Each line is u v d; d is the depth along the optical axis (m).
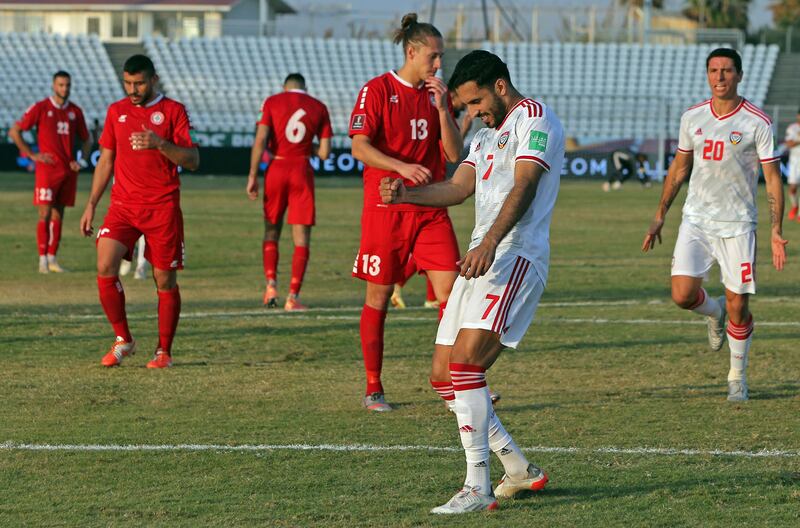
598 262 55.62
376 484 18.08
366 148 23.97
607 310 39.56
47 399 24.58
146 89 28.03
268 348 31.39
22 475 18.53
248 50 166.50
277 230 39.94
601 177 139.88
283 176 39.25
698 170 25.89
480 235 17.95
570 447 20.58
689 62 169.75
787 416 23.36
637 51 170.75
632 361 29.83
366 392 24.33
